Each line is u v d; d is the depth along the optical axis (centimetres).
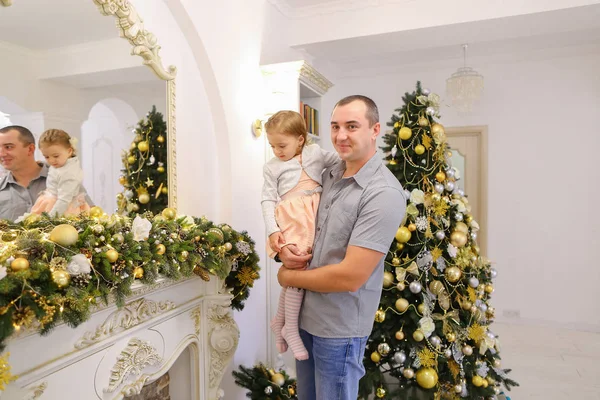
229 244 183
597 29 354
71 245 118
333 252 141
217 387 199
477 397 210
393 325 210
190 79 212
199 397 190
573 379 301
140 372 152
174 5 192
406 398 200
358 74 480
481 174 444
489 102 438
